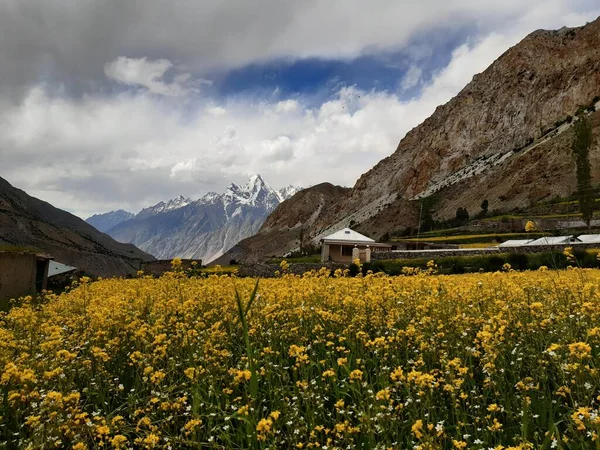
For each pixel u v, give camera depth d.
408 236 124.44
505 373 6.09
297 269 48.78
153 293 11.86
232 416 4.82
